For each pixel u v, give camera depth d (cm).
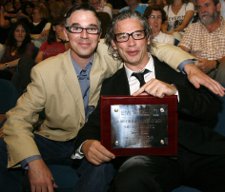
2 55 437
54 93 185
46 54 426
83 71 192
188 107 162
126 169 153
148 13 364
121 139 157
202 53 329
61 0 645
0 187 189
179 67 181
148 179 150
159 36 369
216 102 174
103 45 196
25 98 186
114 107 156
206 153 164
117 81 179
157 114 156
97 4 537
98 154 158
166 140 157
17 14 747
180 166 168
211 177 167
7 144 179
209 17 319
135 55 174
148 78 178
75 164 191
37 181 170
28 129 184
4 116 220
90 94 190
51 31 429
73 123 190
